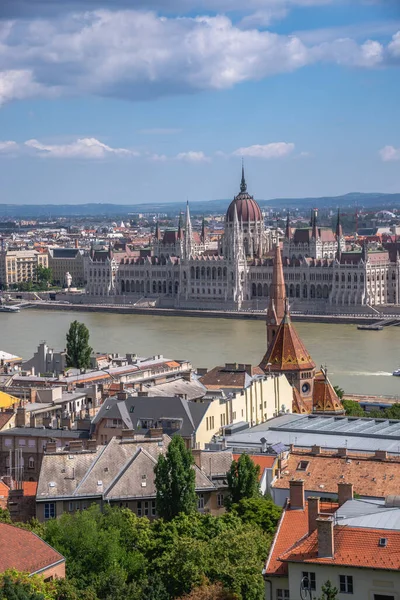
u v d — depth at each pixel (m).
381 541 148.38
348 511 162.00
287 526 161.00
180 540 185.12
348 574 147.00
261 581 174.12
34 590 155.62
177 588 180.25
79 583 179.12
